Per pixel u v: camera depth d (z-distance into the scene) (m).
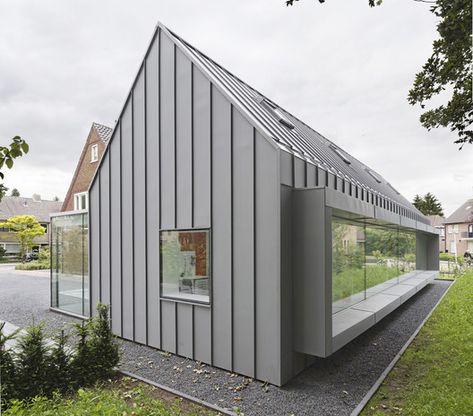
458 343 6.23
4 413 3.31
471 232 47.69
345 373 5.10
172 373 5.11
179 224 6.04
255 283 4.89
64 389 4.43
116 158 7.41
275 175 4.75
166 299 6.12
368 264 8.28
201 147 5.73
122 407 3.58
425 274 13.87
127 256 7.04
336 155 10.89
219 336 5.32
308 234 4.79
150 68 6.77
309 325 4.71
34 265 24.72
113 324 7.29
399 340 6.81
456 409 3.80
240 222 5.12
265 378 4.74
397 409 3.95
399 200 15.03
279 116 8.01
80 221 8.65
